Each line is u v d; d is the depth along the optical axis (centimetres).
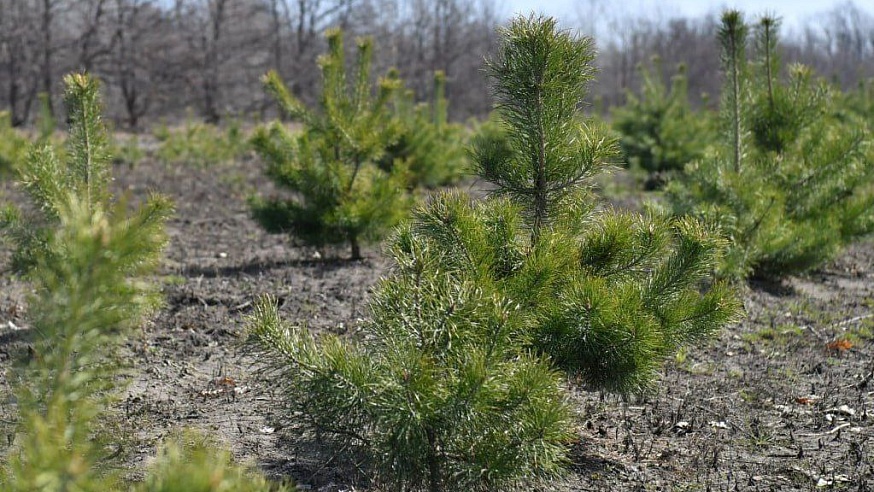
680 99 1797
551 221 405
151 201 438
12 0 4094
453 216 353
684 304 393
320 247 916
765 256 814
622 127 1781
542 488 377
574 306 363
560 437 301
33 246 519
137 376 517
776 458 421
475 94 5834
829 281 890
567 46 388
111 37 4459
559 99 393
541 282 363
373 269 873
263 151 898
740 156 805
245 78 5038
